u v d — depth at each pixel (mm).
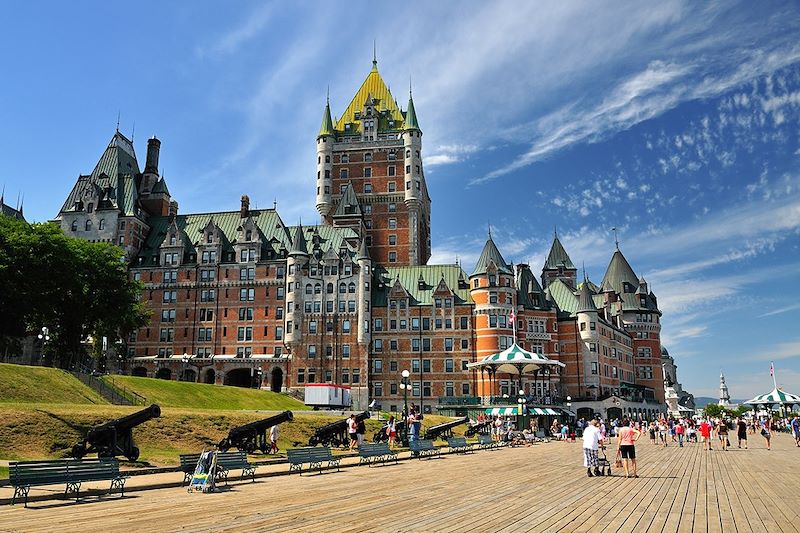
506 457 45938
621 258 156875
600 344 119250
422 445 45281
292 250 111750
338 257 111625
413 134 132375
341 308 109250
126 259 115125
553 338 115688
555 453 50594
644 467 37625
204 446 43938
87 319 87312
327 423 57281
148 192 125625
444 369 109000
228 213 123375
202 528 17266
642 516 19531
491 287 109438
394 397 108688
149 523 18078
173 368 109750
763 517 19531
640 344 148375
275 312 110875
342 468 36500
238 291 112625
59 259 81188
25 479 21359
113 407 47094
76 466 23188
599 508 21078
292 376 107312
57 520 18641
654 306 154500
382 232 130250
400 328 111375
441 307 111250
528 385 109562
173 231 116500
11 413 38625
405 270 118125
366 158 134125
